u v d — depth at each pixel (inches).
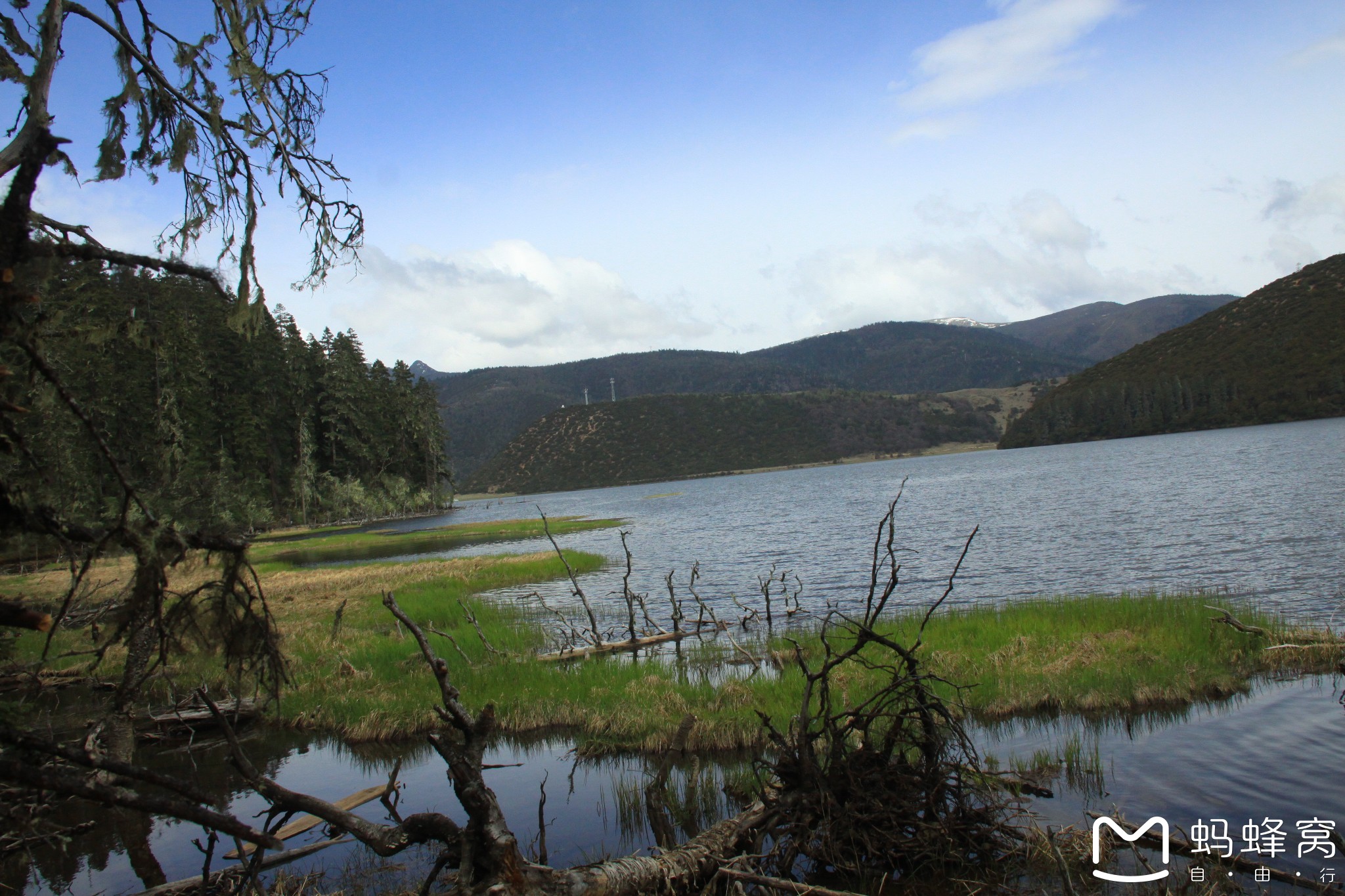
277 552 2005.4
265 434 3046.3
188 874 314.5
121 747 269.9
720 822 271.1
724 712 449.7
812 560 1352.1
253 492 2561.5
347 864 317.4
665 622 866.8
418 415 4252.0
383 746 468.4
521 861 195.5
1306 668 498.0
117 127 207.5
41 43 167.0
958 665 520.7
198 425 2401.6
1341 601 722.2
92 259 145.8
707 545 1726.1
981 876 280.7
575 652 708.0
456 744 203.8
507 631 749.9
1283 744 379.9
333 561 1701.5
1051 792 343.0
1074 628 607.8
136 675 268.2
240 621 178.4
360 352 4092.0
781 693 475.5
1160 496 1953.7
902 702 324.5
